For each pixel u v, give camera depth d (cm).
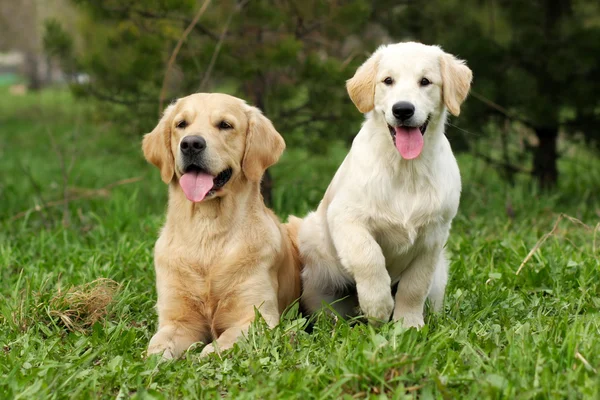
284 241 489
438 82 444
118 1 757
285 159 1293
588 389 307
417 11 890
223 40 771
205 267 450
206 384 351
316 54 793
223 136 450
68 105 2328
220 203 451
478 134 890
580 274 517
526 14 888
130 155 899
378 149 444
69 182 1058
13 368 358
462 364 344
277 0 811
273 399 318
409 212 438
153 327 472
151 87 812
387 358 338
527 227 714
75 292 482
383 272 432
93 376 349
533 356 348
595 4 928
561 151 967
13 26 2597
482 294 480
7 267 574
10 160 1356
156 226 690
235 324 453
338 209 446
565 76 838
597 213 779
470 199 847
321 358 368
